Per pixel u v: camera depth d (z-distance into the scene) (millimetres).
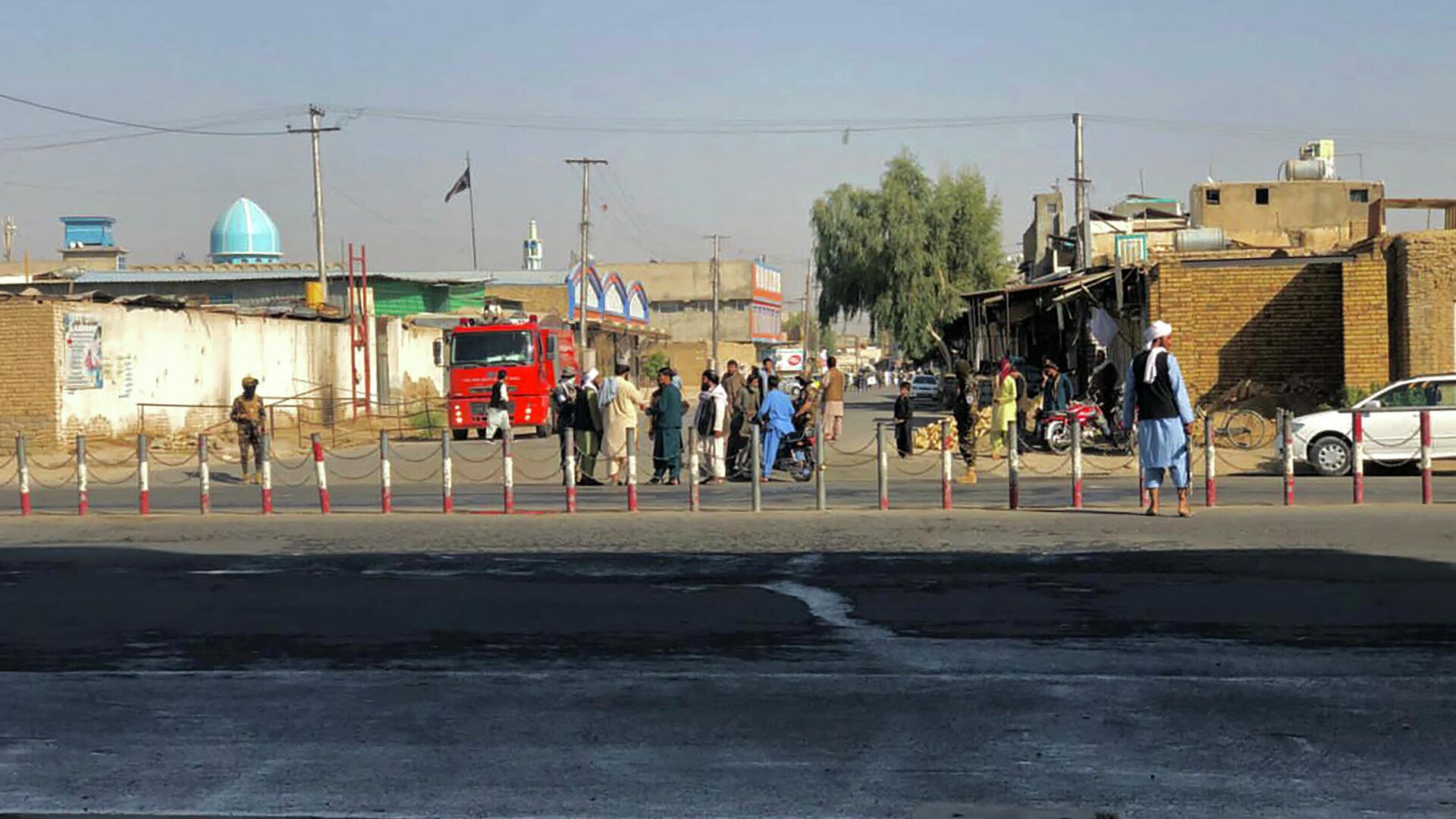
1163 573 10656
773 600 9859
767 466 22000
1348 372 26250
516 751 6301
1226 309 28047
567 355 43688
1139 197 71688
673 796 5621
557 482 23359
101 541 14070
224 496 21359
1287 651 8062
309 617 9531
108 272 58844
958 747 6250
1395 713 6711
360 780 5898
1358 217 65812
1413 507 14266
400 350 51625
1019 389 26922
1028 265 77062
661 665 7941
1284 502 15438
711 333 127125
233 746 6430
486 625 9156
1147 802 5465
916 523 13852
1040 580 10469
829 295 72062
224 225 73188
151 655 8398
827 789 5676
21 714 7027
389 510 16516
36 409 30344
